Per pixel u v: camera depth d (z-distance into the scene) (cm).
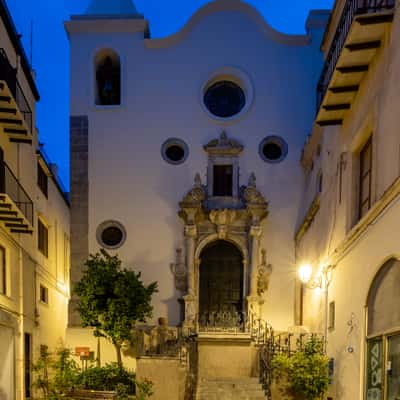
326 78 1147
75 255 1512
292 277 1503
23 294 1174
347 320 884
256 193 1489
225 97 1611
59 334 1686
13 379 1092
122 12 1595
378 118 744
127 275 1277
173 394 1092
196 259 1498
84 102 1560
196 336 1280
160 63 1577
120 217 1530
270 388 1041
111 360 1390
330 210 1070
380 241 705
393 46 675
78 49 1568
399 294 648
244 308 1475
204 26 1584
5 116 1027
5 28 1085
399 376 646
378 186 740
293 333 1206
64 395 1104
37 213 1373
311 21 1581
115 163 1550
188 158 1553
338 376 934
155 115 1566
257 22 1583
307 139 1432
